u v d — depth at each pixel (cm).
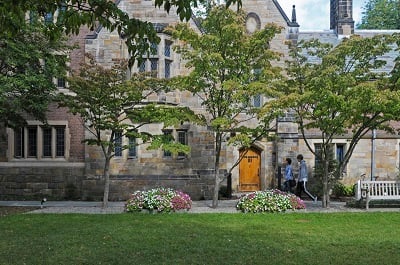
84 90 1347
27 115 1831
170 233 980
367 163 2061
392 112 1299
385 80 1398
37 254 791
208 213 1316
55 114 1838
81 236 945
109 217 1224
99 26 1803
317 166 1908
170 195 1399
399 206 1508
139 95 1380
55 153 1844
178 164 1806
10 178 1839
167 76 1778
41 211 1388
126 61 1421
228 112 1443
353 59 1446
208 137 1831
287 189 1817
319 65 1448
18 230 1023
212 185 1828
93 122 1405
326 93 1285
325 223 1134
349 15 2375
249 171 2041
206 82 1534
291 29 1970
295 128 1930
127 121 1762
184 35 1377
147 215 1268
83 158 1831
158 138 1418
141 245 858
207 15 1479
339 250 828
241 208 1376
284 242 894
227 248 837
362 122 1508
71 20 557
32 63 1436
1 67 1411
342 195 1916
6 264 727
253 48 1395
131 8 1822
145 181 1784
